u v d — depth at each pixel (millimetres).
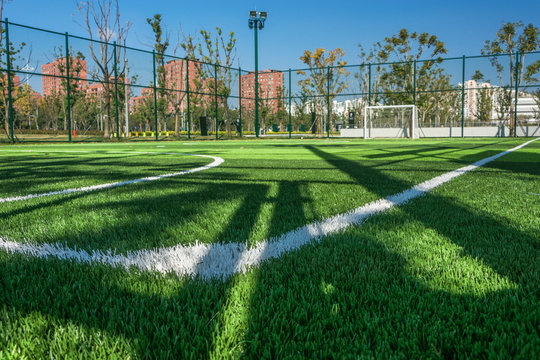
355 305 812
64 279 958
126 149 10438
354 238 1282
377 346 659
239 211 1753
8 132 16688
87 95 20641
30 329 715
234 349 663
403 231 1371
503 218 1582
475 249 1155
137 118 55969
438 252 1131
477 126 27312
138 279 947
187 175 3479
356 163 4879
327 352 643
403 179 3035
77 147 12336
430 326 721
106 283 921
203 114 26031
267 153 7797
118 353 644
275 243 1239
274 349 665
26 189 2613
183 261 1080
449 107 32969
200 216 1648
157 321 743
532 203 1931
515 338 681
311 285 890
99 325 730
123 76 19328
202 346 667
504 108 27938
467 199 2062
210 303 812
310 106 30797
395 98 27828
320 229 1417
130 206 1884
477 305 793
